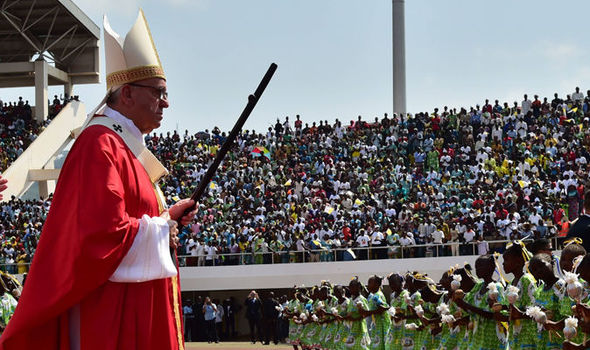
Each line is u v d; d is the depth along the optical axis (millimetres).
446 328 12711
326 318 22391
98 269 4605
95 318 4750
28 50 50406
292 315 26984
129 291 4863
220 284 34312
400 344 16562
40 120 48562
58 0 44875
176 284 5215
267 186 41625
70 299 4594
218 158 5395
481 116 43500
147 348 4859
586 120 41062
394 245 32438
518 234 30219
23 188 44094
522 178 38469
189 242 35188
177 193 42500
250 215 38125
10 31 48531
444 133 43844
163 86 5402
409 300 15547
